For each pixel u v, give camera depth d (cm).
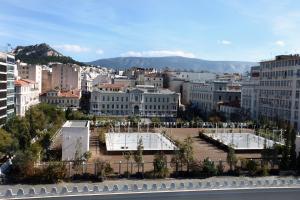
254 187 5612
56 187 5938
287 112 13800
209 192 5516
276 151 7738
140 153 7150
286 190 5644
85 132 7819
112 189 5403
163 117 19412
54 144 9712
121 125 13550
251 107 16862
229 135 11806
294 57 13475
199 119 15650
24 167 6544
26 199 5197
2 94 12106
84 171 6944
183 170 7238
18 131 8938
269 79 15362
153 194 5403
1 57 11988
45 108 12862
